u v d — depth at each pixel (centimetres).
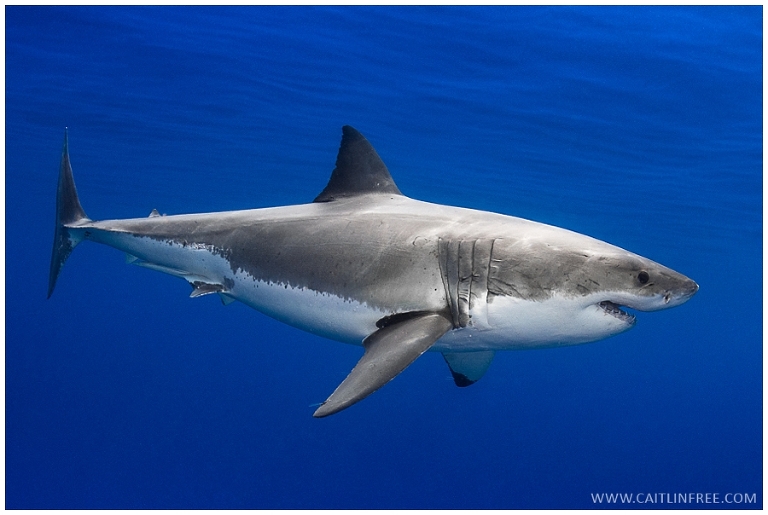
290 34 1233
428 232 456
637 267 398
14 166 2166
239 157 1847
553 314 416
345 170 547
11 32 1245
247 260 529
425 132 1565
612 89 1301
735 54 1170
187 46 1280
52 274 662
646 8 1090
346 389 360
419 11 1148
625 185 1786
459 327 436
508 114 1441
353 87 1398
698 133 1437
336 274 473
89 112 1578
